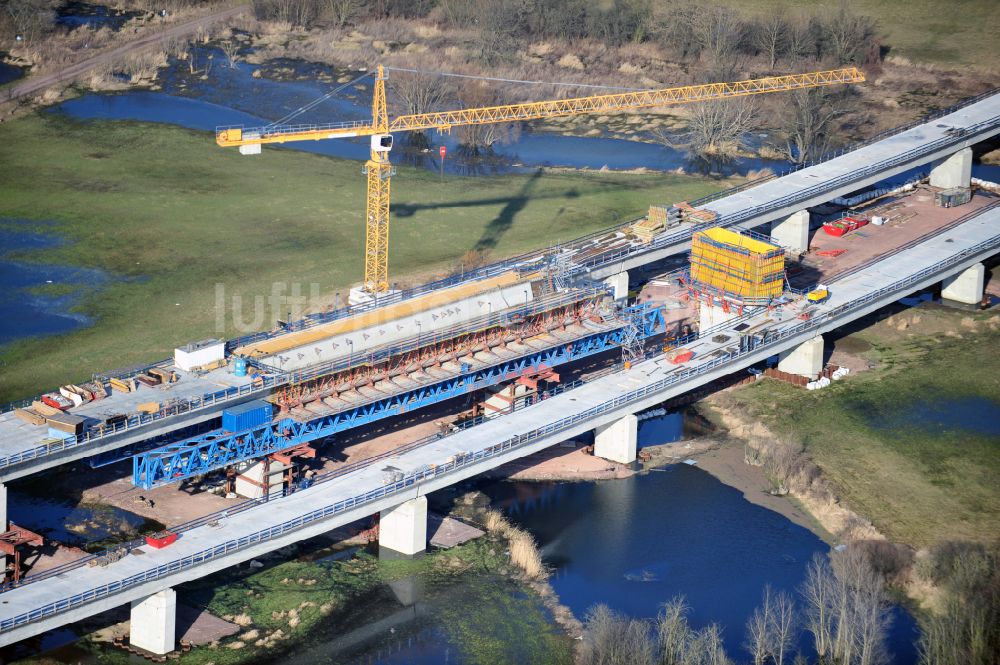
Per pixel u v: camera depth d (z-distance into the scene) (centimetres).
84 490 17038
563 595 15488
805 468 18138
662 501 17600
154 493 17038
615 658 13775
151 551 14488
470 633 14700
